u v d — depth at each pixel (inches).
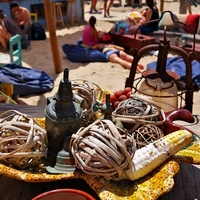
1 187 67.2
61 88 61.8
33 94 223.0
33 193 65.4
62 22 425.4
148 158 59.7
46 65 280.5
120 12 527.2
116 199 54.3
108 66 275.4
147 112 69.3
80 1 455.8
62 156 60.2
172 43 310.0
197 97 214.7
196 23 323.9
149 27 328.5
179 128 73.5
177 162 65.0
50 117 62.2
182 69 236.5
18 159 59.1
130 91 82.7
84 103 75.2
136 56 116.2
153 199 55.2
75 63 286.4
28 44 331.3
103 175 55.4
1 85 177.0
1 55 267.0
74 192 52.9
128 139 57.4
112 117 64.9
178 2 579.5
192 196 67.4
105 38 313.0
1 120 63.2
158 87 106.3
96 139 55.2
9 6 386.3
